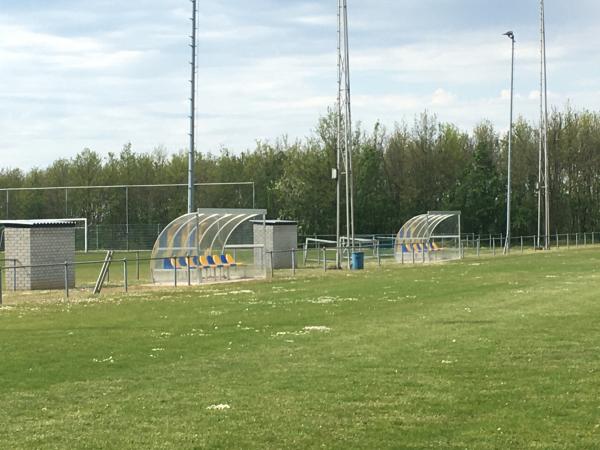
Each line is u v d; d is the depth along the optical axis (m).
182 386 11.80
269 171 77.69
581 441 8.91
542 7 59.53
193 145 41.12
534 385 11.64
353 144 73.75
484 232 74.69
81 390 11.60
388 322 18.61
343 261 46.09
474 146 83.25
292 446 8.81
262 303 23.20
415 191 76.94
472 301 23.08
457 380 12.02
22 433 9.41
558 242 65.19
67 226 30.94
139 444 8.92
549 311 20.42
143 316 20.28
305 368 13.05
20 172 75.19
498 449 8.66
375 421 9.77
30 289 29.70
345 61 40.41
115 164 76.19
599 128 78.69
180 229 32.78
